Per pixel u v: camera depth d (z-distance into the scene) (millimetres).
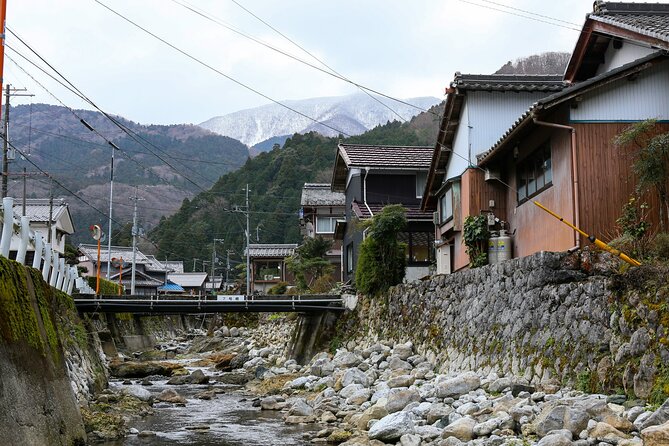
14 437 8820
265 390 22453
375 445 11672
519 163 19656
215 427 15328
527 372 13266
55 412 11102
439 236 25812
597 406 9422
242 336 46969
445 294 19109
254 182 86312
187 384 25938
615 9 17656
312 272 45156
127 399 18625
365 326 25578
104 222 105312
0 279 10195
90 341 21641
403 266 25547
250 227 81375
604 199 15188
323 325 28297
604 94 15547
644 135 15258
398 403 13875
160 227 92625
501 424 10562
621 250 12891
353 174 33906
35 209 47125
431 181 25797
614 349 10945
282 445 12945
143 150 160000
